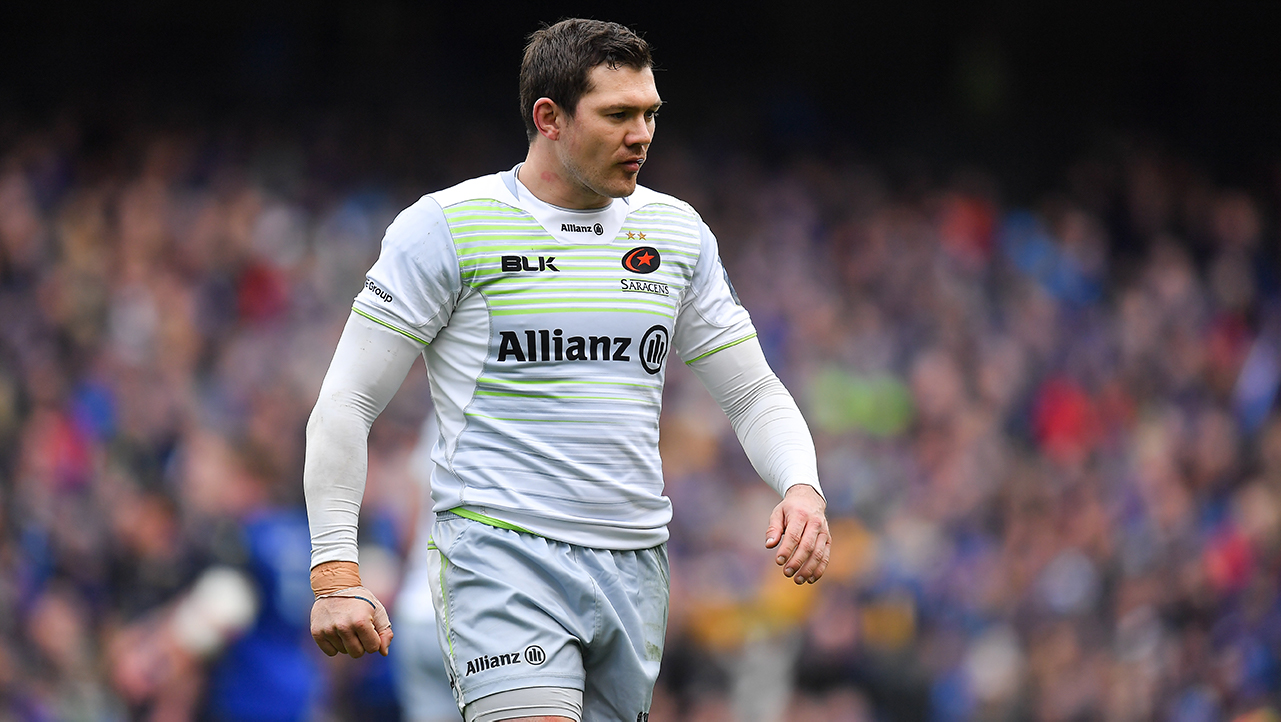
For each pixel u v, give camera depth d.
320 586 9.69
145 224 42.34
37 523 27.94
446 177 54.88
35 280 39.75
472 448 10.16
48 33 58.78
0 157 47.69
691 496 35.59
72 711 25.03
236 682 20.86
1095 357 47.22
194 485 26.00
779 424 10.74
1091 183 62.66
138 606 25.53
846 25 70.44
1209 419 44.22
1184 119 69.31
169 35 60.28
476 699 9.90
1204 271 55.84
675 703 30.11
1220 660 33.44
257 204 44.41
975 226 55.78
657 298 10.35
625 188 9.98
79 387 34.19
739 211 54.22
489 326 10.05
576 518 10.08
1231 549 36.31
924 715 30.94
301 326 39.78
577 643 10.03
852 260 51.78
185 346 37.78
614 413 10.16
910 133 67.88
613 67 9.82
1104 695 32.22
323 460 9.83
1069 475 39.84
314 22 63.12
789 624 31.69
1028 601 34.09
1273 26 69.56
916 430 42.53
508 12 66.06
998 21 70.12
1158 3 70.00
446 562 10.25
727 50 69.69
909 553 34.56
